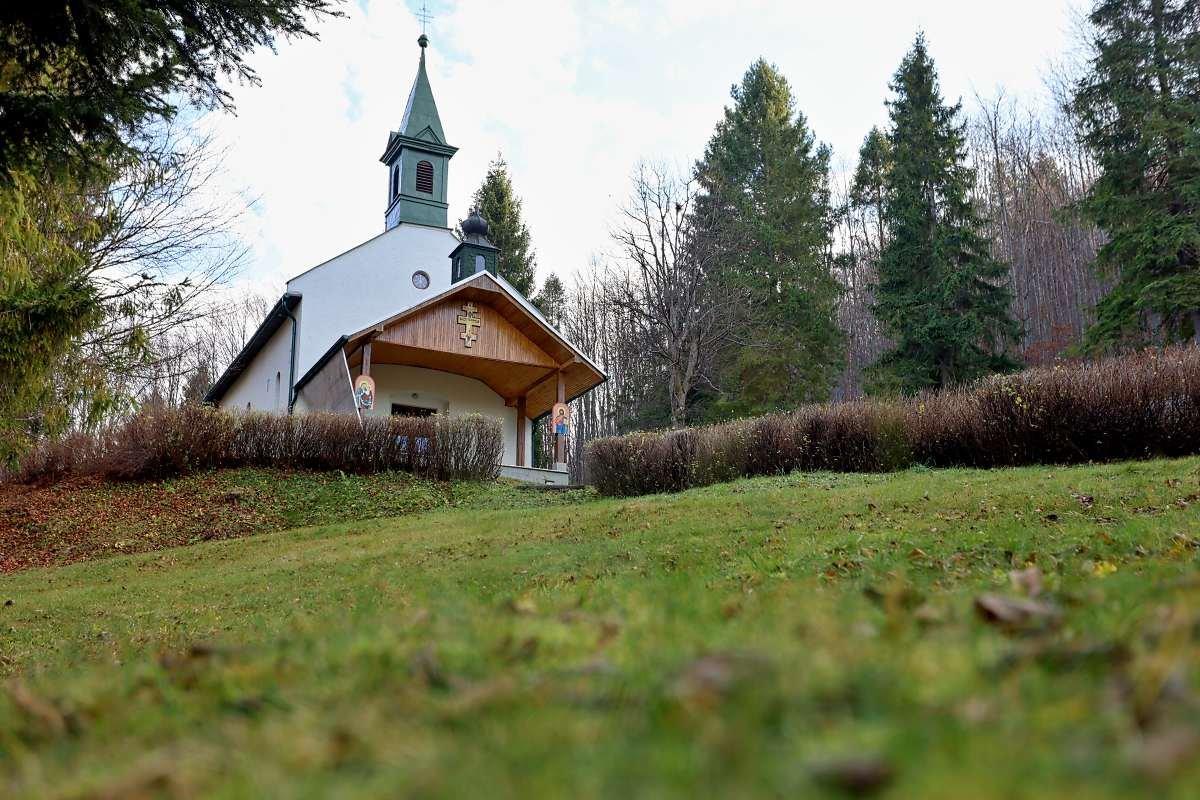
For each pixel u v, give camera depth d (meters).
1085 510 7.47
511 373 26.19
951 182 31.81
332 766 1.25
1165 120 25.08
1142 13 26.70
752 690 1.30
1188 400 11.43
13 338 9.63
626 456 16.44
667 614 2.36
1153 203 25.53
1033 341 40.19
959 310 30.28
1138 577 3.15
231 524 15.48
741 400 33.34
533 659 1.90
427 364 26.03
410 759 1.20
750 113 41.72
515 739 1.22
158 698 2.07
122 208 18.11
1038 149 44.03
